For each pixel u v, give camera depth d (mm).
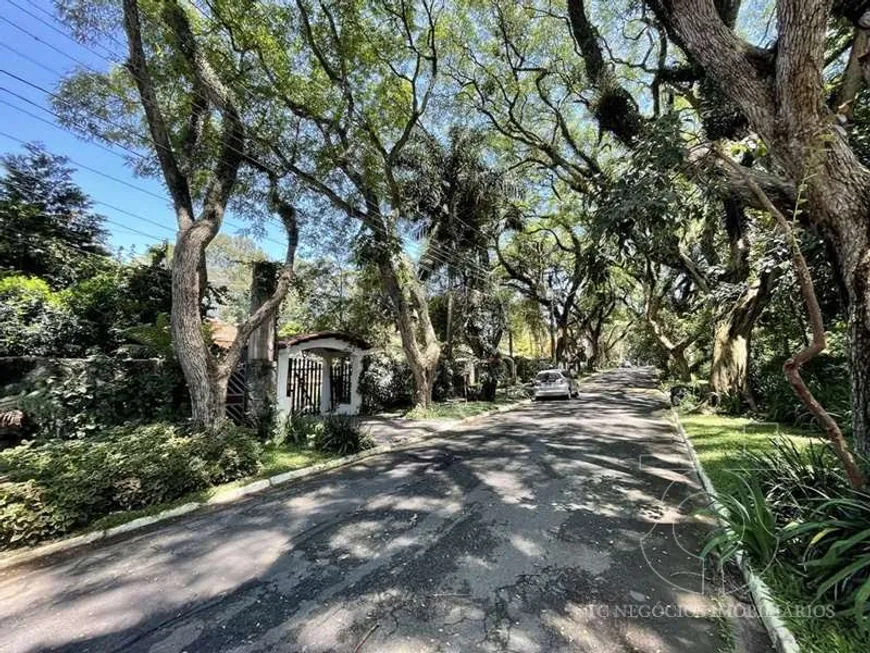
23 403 5844
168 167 6648
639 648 2424
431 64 11859
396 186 12211
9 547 3771
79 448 4977
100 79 6867
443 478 6031
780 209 4172
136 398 6922
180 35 6590
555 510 4629
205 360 6488
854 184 3570
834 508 3053
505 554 3605
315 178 9453
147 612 2867
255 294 8844
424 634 2570
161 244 11086
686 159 4461
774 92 4004
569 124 15219
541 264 25188
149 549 3865
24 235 11078
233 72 7836
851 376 3705
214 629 2666
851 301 3637
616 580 3166
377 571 3354
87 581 3309
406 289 13484
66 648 2525
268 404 8344
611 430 9852
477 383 18375
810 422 7945
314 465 6691
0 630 2709
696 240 13656
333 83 9664
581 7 9953
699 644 2459
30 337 7703
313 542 3930
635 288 28578
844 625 2424
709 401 11703
